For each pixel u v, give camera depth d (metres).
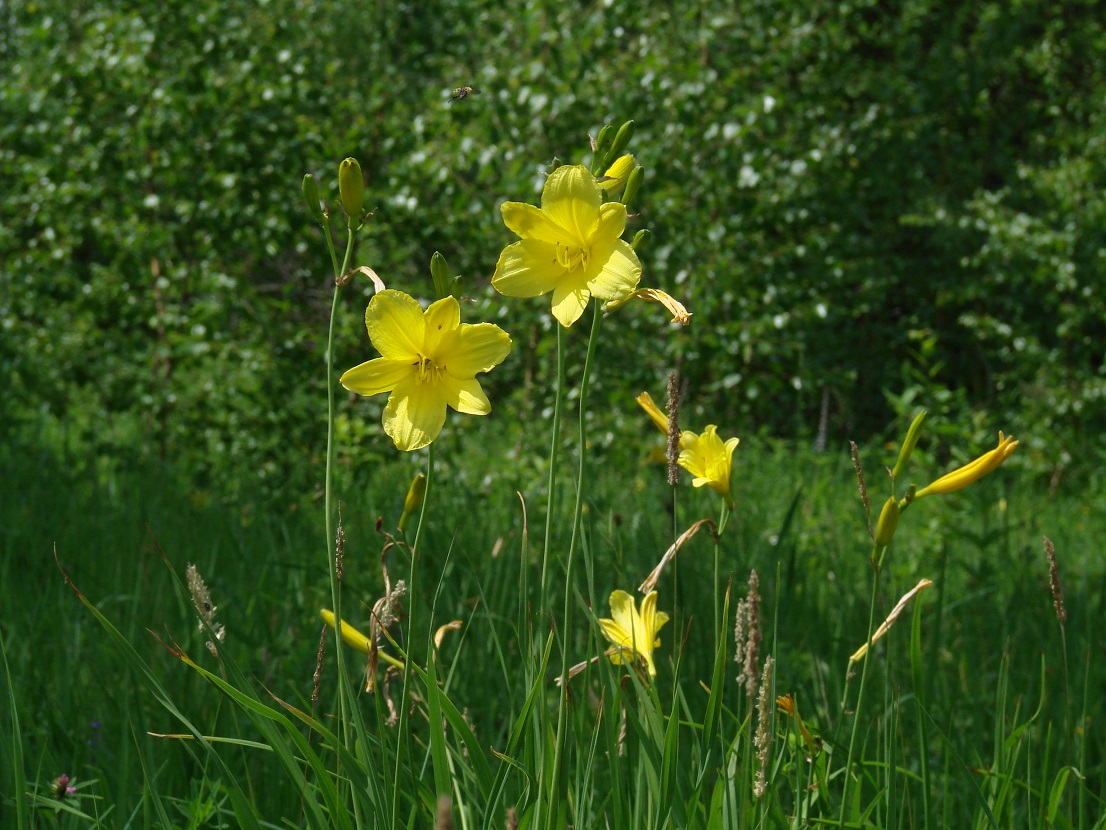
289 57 6.91
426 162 6.81
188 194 6.98
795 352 8.02
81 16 7.34
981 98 13.70
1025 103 14.73
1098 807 2.44
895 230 14.52
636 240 1.35
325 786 1.37
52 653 2.87
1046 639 3.59
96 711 2.52
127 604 3.27
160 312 7.14
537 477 6.42
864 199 13.14
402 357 1.34
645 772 1.57
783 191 7.55
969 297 13.33
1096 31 13.02
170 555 3.84
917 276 14.36
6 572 3.37
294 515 5.00
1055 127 13.47
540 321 6.96
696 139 6.84
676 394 1.61
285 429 6.98
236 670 1.45
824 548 5.70
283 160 6.85
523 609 1.56
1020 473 10.91
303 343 7.25
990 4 14.04
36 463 6.18
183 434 7.04
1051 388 11.54
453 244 7.28
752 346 7.26
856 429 14.97
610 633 1.76
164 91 6.66
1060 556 6.31
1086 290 11.16
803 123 8.32
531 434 7.21
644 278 7.03
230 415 7.01
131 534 4.19
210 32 6.90
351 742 1.43
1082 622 3.88
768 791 1.56
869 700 2.82
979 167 14.26
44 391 7.05
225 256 7.33
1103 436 11.41
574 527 1.32
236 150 6.74
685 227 6.87
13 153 7.33
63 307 7.21
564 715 1.31
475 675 2.60
